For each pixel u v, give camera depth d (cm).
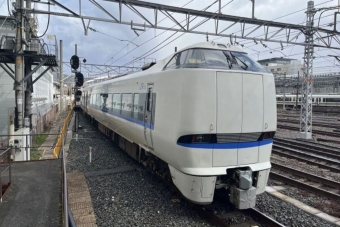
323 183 793
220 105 526
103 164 979
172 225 532
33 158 1041
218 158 533
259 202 636
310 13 1545
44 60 979
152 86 693
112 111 1242
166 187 732
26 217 441
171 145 562
